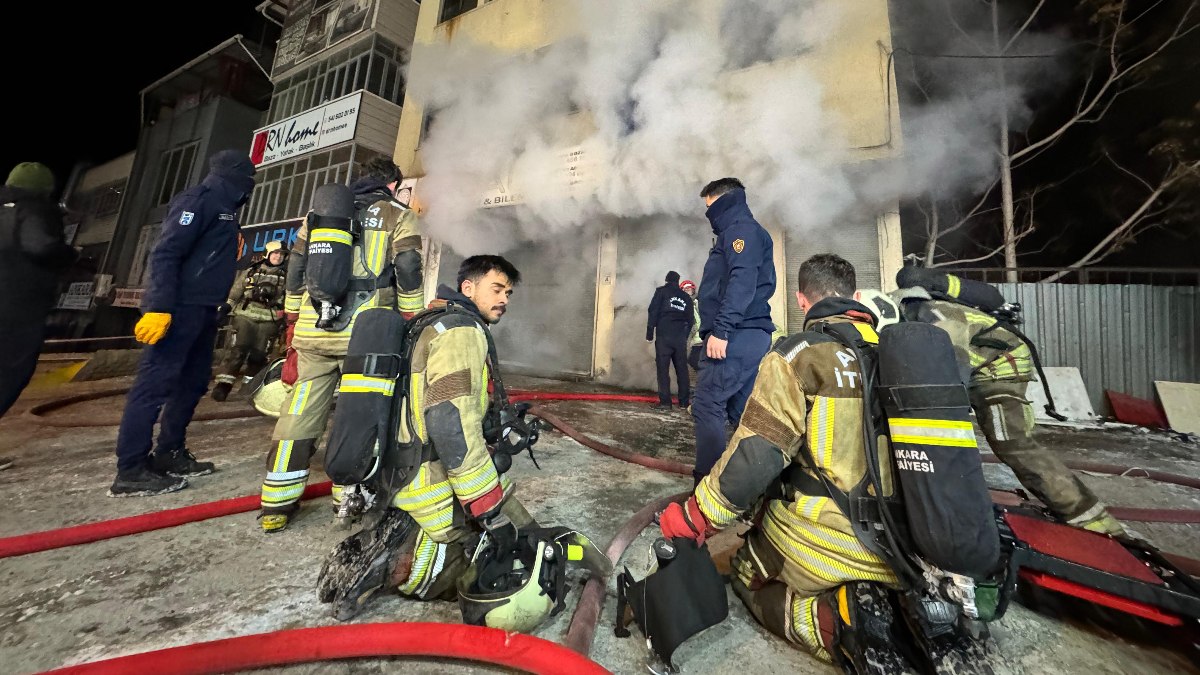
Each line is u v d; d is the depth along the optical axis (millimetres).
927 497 969
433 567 1401
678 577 1251
